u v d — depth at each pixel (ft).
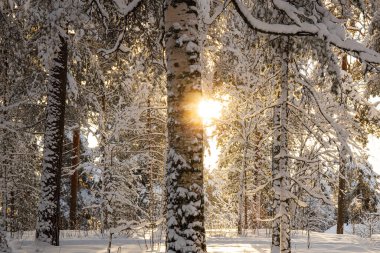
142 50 29.76
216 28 34.78
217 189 71.77
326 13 21.76
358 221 73.72
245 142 56.39
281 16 23.82
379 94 47.37
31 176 55.11
